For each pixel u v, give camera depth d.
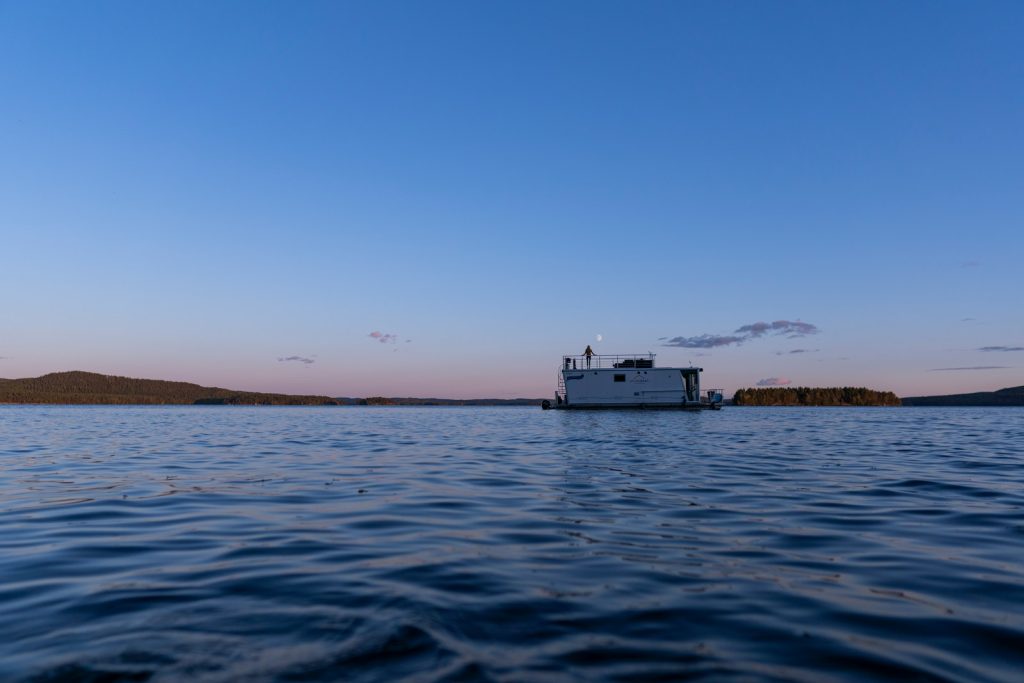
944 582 5.87
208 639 4.37
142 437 29.16
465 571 6.20
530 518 8.98
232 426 42.59
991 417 63.22
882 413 84.69
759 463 16.61
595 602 5.22
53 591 5.55
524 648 4.23
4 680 3.72
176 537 7.80
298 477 13.74
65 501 10.54
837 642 4.39
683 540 7.58
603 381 57.91
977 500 10.60
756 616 4.91
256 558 6.74
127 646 4.25
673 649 4.24
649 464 16.31
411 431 34.59
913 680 3.80
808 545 7.34
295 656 4.07
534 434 30.61
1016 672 3.92
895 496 11.01
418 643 4.29
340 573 6.12
